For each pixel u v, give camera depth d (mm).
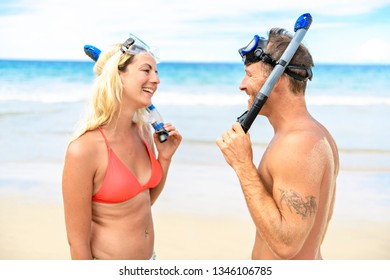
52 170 6820
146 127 2797
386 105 11641
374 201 5691
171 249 4668
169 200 5809
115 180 2430
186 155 7516
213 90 14703
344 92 13398
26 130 9227
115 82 2416
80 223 2391
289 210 2018
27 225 5094
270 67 2180
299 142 2059
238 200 5805
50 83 15352
